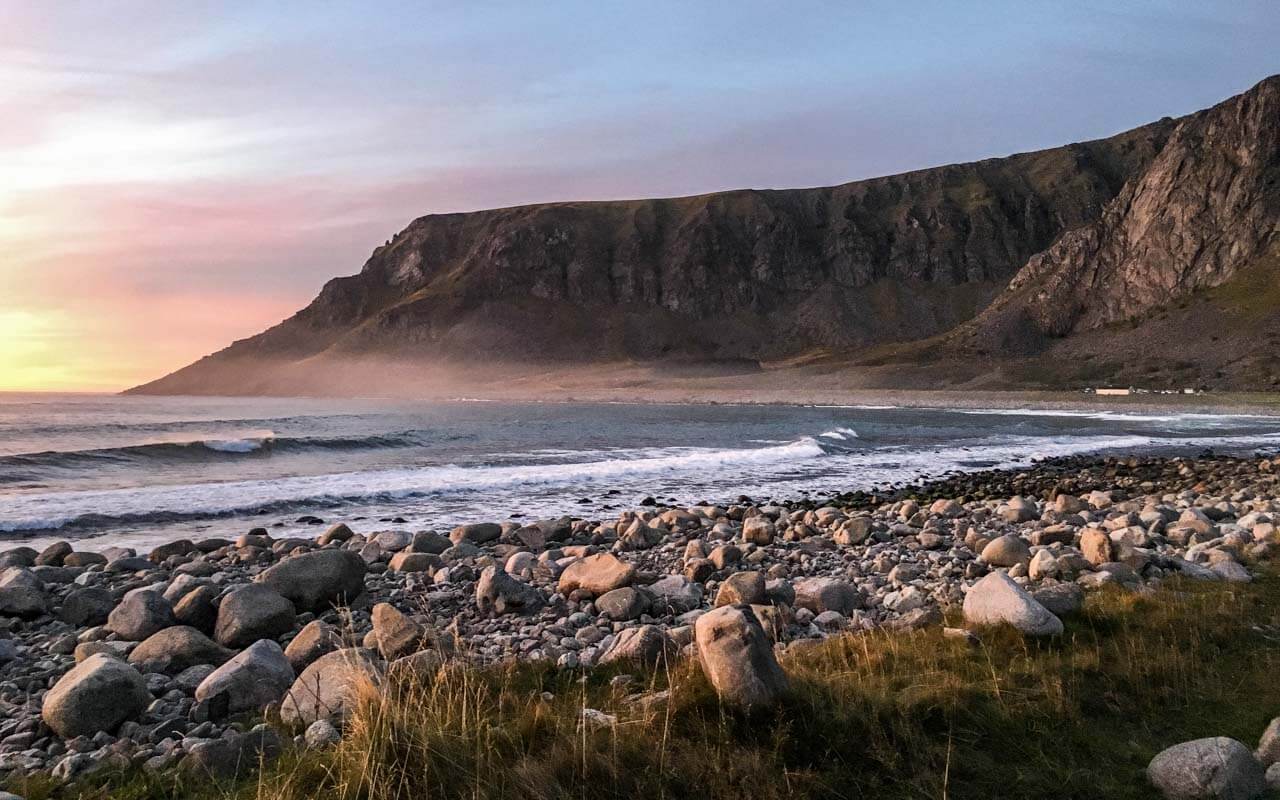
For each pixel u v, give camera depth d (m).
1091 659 6.67
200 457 34.56
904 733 5.26
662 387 185.12
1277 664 6.76
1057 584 8.70
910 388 150.12
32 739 6.08
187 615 8.95
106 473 29.03
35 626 9.84
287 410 109.50
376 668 6.30
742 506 21.81
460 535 16.03
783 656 7.27
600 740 4.99
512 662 7.07
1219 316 141.38
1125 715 5.94
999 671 6.53
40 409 99.25
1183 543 13.62
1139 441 50.00
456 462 33.88
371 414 89.56
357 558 10.46
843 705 5.47
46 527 18.61
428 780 4.56
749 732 5.11
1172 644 7.17
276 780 4.68
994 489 26.50
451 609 10.37
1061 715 5.77
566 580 11.10
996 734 5.48
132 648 8.34
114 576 12.71
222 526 19.12
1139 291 172.25
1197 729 5.77
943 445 46.72
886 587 11.62
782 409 107.44
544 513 21.56
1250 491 22.69
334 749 5.00
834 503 23.38
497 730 5.07
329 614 9.85
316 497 22.98
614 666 7.06
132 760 5.45
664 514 18.64
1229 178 170.88
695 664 5.89
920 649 7.07
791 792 4.58
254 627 8.59
